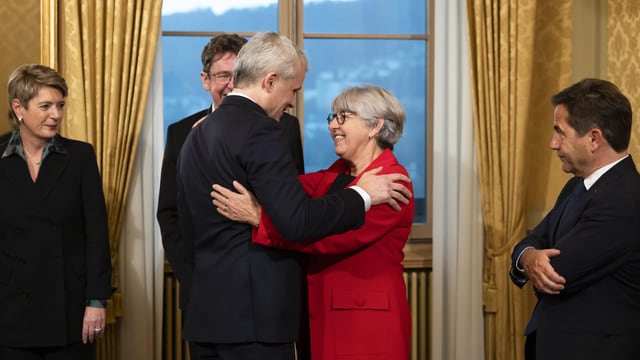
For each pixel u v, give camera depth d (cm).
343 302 246
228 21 422
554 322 243
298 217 211
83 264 310
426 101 441
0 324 295
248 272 221
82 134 369
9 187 298
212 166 220
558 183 417
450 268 410
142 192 382
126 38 372
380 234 245
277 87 225
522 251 260
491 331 411
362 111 255
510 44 400
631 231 233
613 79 422
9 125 381
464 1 403
